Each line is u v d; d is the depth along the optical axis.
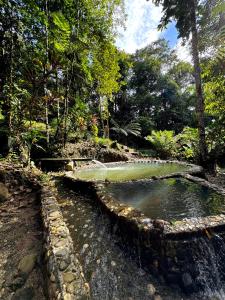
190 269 1.63
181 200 2.56
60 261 1.52
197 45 5.19
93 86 9.51
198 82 5.29
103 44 6.98
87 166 5.25
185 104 15.23
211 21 5.02
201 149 5.36
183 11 5.30
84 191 3.42
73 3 5.68
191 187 3.01
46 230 1.99
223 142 5.40
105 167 5.09
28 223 2.38
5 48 4.11
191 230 1.71
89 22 6.13
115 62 8.59
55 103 6.34
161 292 1.58
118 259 1.92
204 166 5.27
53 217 2.21
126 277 1.72
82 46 5.97
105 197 2.73
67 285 1.32
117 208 2.34
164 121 15.65
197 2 5.23
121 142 13.80
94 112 10.49
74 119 7.26
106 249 2.06
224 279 1.68
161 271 1.68
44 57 5.04
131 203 2.54
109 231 2.30
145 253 1.79
